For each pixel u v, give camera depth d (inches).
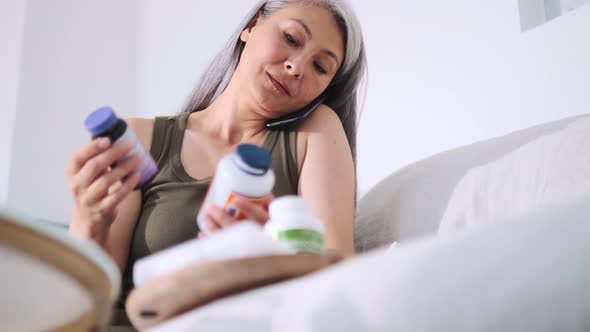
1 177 95.8
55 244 20.5
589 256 22.8
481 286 21.1
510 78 62.4
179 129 54.4
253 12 56.7
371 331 20.5
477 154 48.5
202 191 49.6
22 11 101.0
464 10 68.3
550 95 58.6
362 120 79.1
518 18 62.7
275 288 24.8
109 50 108.6
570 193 39.3
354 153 60.1
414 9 74.4
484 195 44.3
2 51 101.0
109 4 109.7
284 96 52.3
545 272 22.0
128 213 49.5
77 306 22.8
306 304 21.7
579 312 22.0
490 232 22.5
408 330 20.2
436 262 21.3
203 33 103.0
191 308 27.8
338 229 48.0
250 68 52.8
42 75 101.3
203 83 59.8
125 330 44.6
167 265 29.1
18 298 21.2
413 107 72.7
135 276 30.0
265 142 53.4
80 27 106.4
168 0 108.9
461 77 67.7
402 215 48.9
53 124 100.9
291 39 52.4
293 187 52.1
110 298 23.6
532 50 60.9
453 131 67.5
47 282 21.1
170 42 107.0
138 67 109.4
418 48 73.1
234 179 35.7
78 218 43.8
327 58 53.0
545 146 43.7
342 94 58.7
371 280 21.2
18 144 97.2
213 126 54.7
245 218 35.5
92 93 105.5
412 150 72.1
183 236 47.9
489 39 65.1
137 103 108.2
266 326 22.3
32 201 96.9
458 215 44.3
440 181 48.3
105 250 45.1
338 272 22.6
